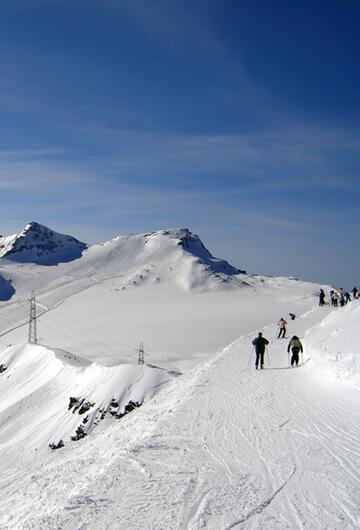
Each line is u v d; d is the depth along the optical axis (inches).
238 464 407.8
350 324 938.1
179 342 6127.0
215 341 6151.6
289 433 491.5
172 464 412.2
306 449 435.5
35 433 2101.4
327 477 365.7
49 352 3361.2
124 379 2230.6
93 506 327.0
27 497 557.0
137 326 7352.4
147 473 390.3
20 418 2454.5
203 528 291.0
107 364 3102.9
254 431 509.7
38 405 2551.7
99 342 6250.0
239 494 342.0
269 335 1599.4
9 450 1978.3
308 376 817.5
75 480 488.4
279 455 425.1
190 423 566.6
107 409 2048.5
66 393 2532.0
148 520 303.6
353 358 683.4
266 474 380.5
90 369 2564.0
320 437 467.5
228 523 297.3
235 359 1163.3
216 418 583.8
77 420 2065.7
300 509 314.7
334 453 418.3
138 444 479.5
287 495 337.7
